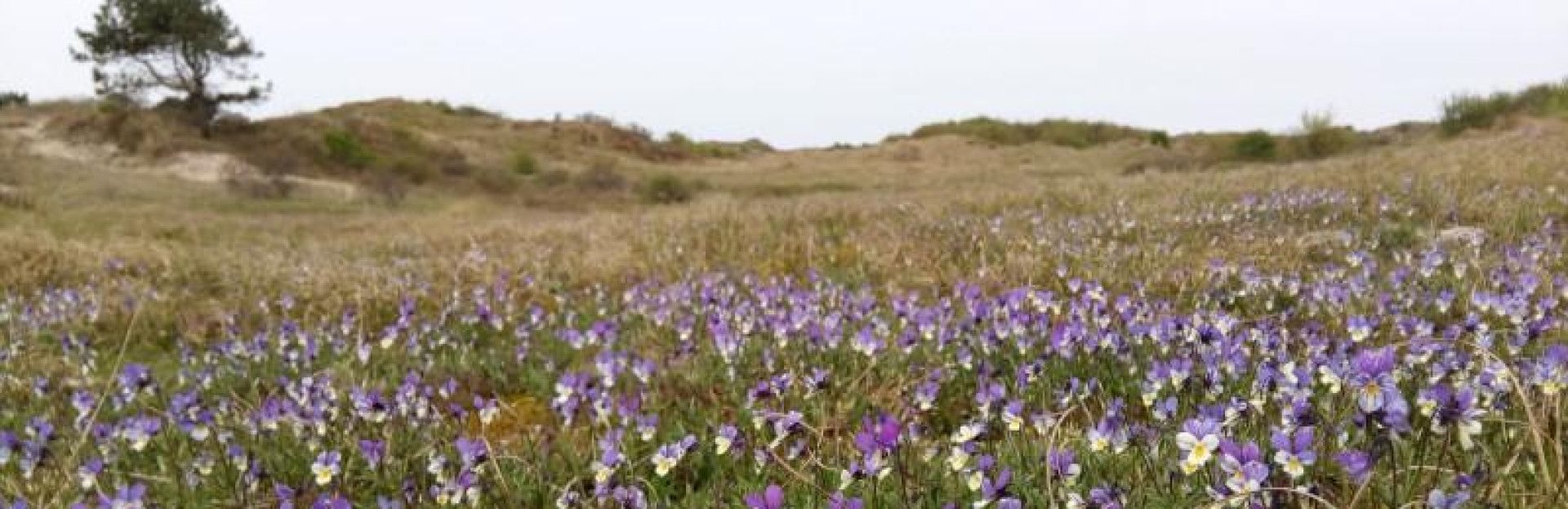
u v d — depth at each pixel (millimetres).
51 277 10875
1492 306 5176
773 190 46031
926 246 9945
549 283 9422
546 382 5672
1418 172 14109
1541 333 4520
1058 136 63312
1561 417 3023
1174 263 7949
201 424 4328
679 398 5039
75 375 6590
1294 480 2441
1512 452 3092
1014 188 18547
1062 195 14734
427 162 49375
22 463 4234
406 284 9328
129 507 3453
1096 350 4664
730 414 4820
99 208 29688
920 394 4266
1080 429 3914
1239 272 7266
